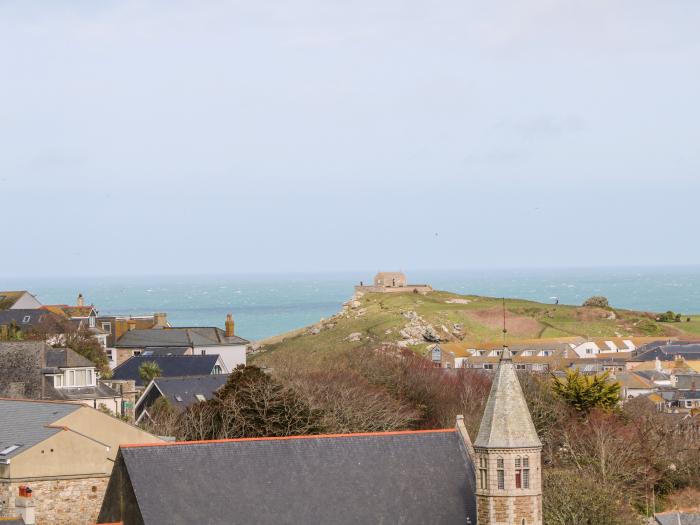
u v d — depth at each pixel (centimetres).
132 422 15138
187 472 8988
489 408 9275
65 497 10081
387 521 9206
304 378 18175
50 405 10844
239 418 14288
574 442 15938
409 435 9681
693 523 12938
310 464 9338
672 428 17712
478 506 9225
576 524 12344
